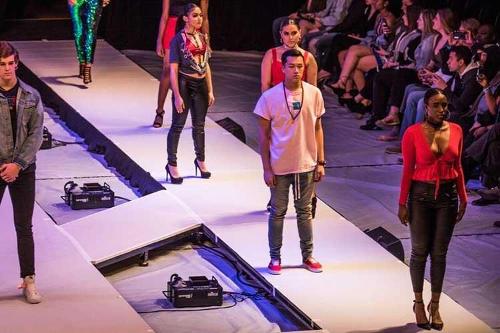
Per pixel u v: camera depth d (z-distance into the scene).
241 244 12.99
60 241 12.98
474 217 14.89
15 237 13.00
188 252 13.52
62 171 16.48
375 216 15.05
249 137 18.19
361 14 20.86
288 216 13.80
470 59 16.31
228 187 14.85
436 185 10.89
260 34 23.98
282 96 11.72
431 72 17.02
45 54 21.44
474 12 18.70
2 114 10.81
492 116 15.66
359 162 17.11
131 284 12.65
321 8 22.12
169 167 15.02
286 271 12.31
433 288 11.11
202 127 14.95
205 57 14.60
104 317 11.10
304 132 11.82
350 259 12.66
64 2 24.53
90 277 12.05
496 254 13.77
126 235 13.26
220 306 12.08
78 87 19.38
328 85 20.22
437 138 10.88
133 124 17.52
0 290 11.66
